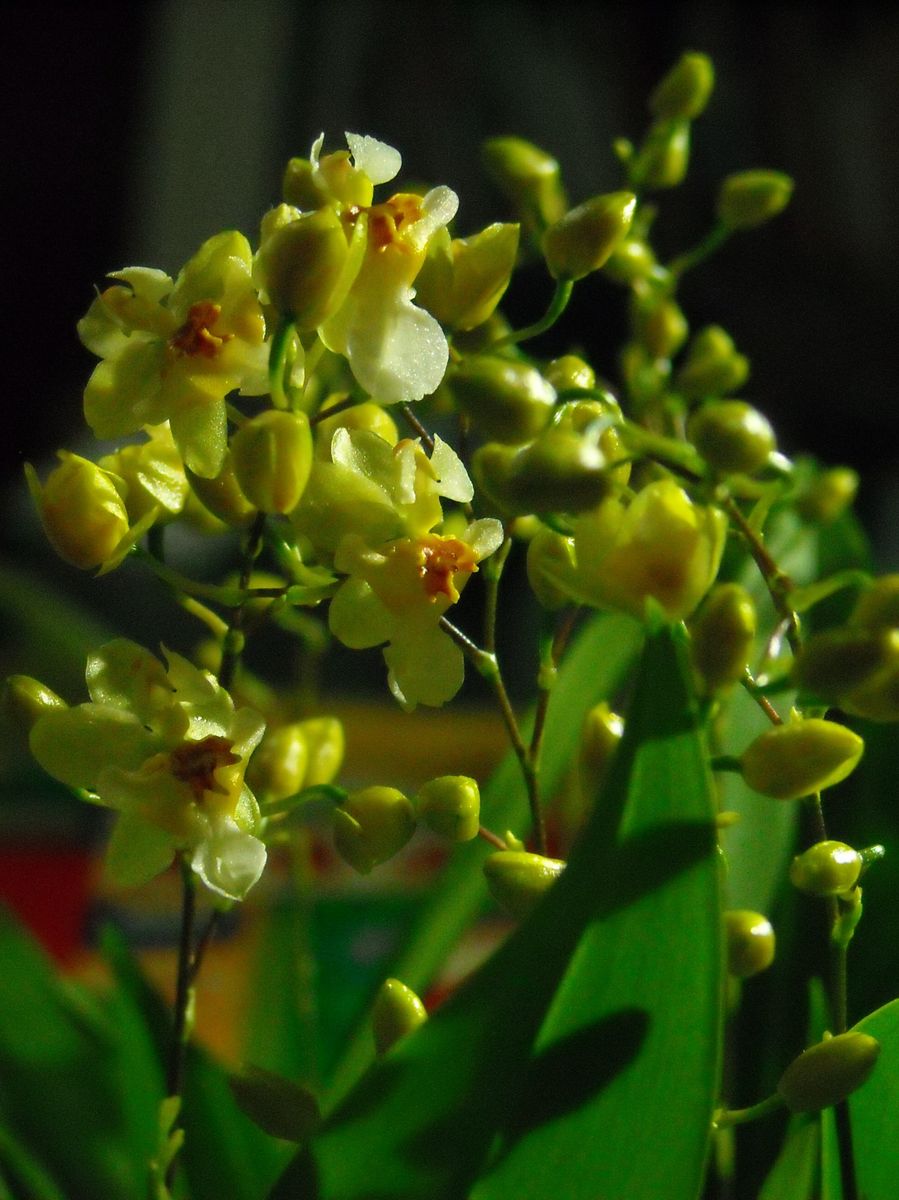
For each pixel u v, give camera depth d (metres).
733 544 0.20
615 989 0.14
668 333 0.21
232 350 0.15
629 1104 0.14
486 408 0.14
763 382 0.65
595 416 0.15
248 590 0.15
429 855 0.37
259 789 0.17
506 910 0.15
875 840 0.19
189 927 0.16
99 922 0.33
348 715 0.40
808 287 0.65
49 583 0.57
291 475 0.15
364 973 0.27
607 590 0.14
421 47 0.69
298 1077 0.21
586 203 0.16
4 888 0.36
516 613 0.52
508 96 0.68
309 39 0.72
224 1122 0.19
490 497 0.15
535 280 0.37
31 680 0.16
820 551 0.21
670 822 0.14
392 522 0.15
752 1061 0.18
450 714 0.42
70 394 0.72
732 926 0.16
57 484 0.15
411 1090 0.14
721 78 0.67
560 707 0.20
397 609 0.15
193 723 0.15
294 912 0.22
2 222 0.74
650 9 0.68
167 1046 0.19
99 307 0.15
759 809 0.19
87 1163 0.19
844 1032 0.16
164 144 0.75
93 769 0.15
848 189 0.66
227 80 0.73
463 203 0.68
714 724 0.19
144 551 0.16
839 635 0.14
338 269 0.15
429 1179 0.15
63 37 0.74
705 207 0.65
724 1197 0.18
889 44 0.67
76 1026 0.20
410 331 0.15
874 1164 0.16
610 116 0.68
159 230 0.75
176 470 0.16
